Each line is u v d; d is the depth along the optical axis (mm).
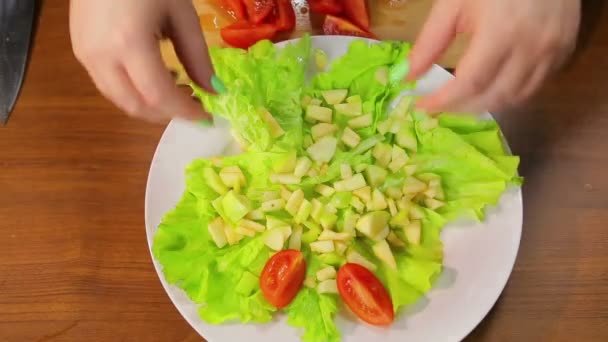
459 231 402
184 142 431
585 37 462
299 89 444
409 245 404
